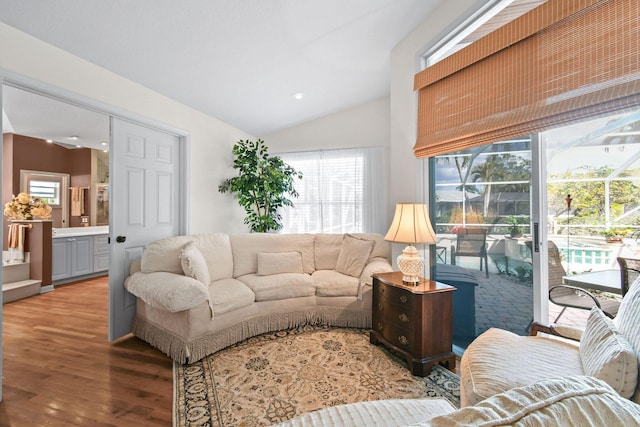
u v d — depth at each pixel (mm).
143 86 2785
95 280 4879
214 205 3820
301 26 2400
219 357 2301
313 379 2000
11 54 1843
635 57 1297
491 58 1935
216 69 2770
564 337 1588
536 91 1669
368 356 2318
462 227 2424
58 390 1873
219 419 1619
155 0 1876
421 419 938
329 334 2738
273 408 1711
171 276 2373
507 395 502
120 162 2658
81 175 5883
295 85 3385
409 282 2277
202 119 3604
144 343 2564
